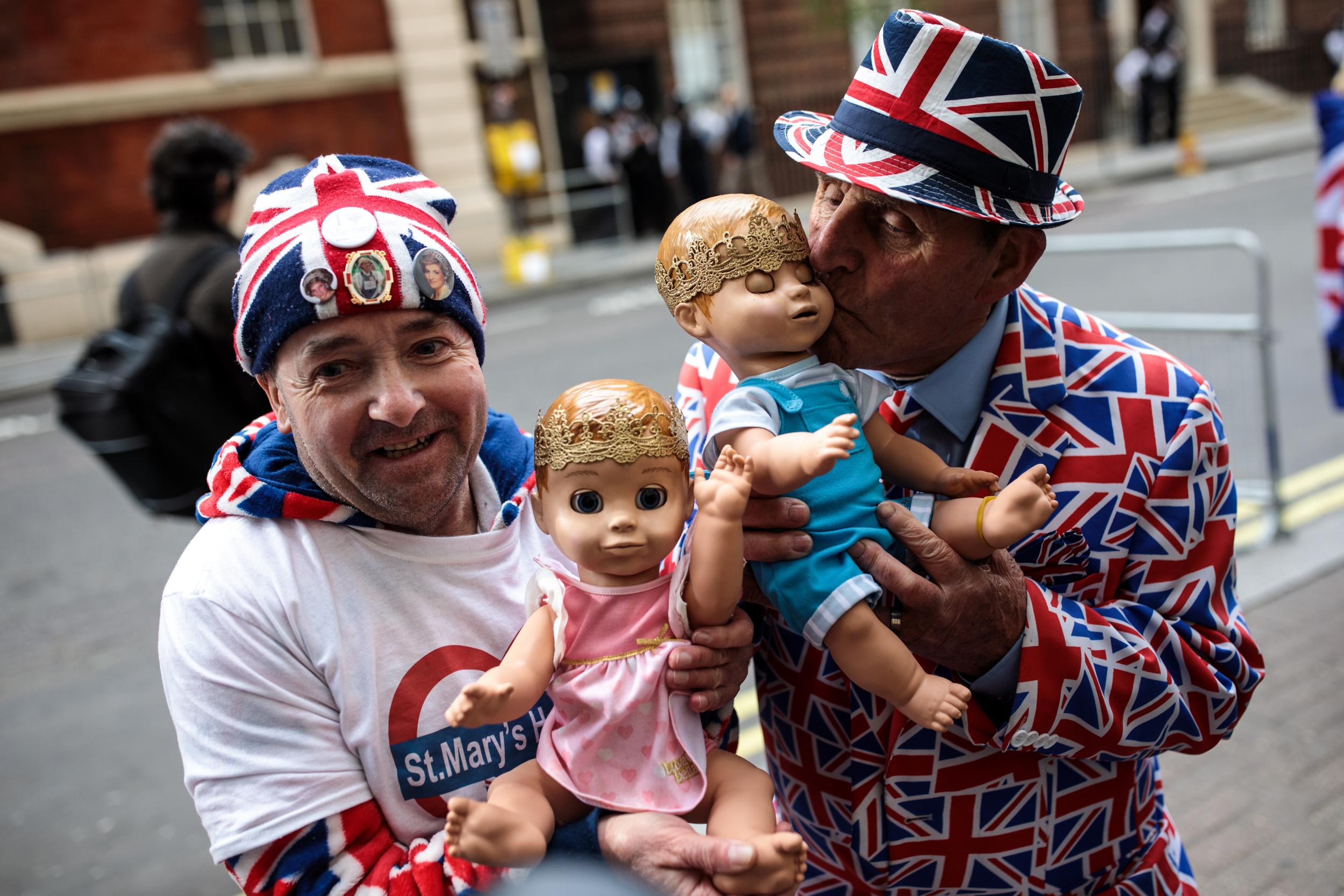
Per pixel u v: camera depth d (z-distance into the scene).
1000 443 1.59
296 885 1.38
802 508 1.43
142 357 3.33
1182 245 5.19
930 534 1.45
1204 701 1.61
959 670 1.53
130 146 13.70
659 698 1.41
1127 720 1.55
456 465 1.45
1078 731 1.53
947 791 1.62
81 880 3.37
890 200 1.41
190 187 3.56
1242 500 4.98
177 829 3.61
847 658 1.41
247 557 1.45
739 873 1.25
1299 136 21.03
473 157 15.57
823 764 1.73
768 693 1.80
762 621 1.72
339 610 1.45
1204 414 1.61
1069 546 1.57
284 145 14.49
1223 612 1.64
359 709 1.44
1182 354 5.20
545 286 14.17
